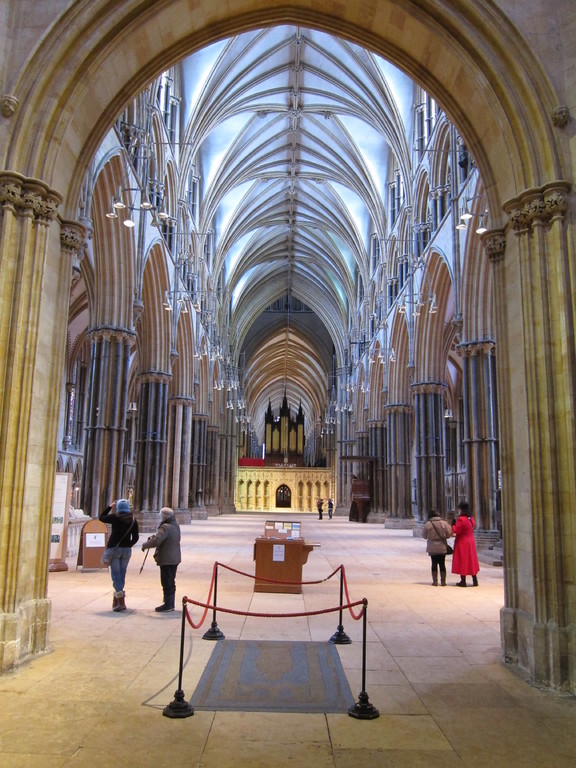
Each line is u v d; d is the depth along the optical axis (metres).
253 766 4.57
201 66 25.19
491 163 8.82
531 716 5.68
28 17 7.93
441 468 25.53
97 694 5.99
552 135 7.65
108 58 8.34
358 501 38.12
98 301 19.02
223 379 45.72
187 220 28.77
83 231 8.65
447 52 8.74
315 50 26.08
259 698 5.94
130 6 8.26
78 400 37.28
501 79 7.96
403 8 8.87
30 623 7.27
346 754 4.80
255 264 48.78
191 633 8.44
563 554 6.92
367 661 7.30
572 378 7.12
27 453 7.30
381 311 34.28
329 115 30.67
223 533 26.23
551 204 7.45
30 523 7.47
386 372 32.66
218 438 44.44
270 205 40.38
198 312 31.95
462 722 5.49
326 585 12.77
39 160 7.72
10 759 4.59
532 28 7.96
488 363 19.17
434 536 12.92
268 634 8.52
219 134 31.31
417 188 25.77
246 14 9.89
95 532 14.26
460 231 20.08
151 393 24.72
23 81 7.72
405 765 4.64
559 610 6.75
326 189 38.00
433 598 11.44
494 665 7.27
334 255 45.00
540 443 7.23
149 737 5.02
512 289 8.16
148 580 12.93
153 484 24.48
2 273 7.30
